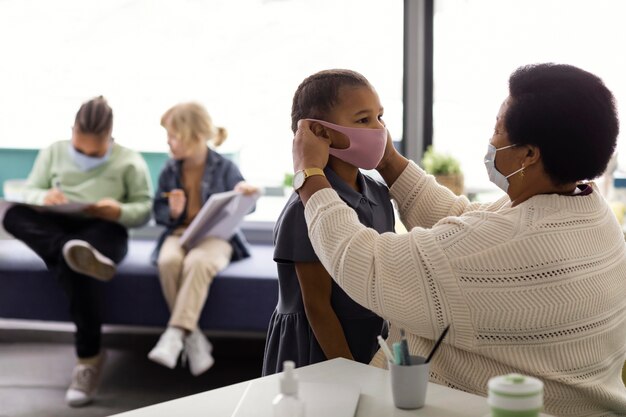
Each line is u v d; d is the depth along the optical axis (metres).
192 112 3.61
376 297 1.40
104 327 3.98
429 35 3.82
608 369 1.48
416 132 3.90
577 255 1.38
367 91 1.61
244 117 3.97
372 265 1.41
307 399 1.25
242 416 1.19
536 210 1.41
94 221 3.55
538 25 3.66
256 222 4.04
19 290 3.56
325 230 1.45
